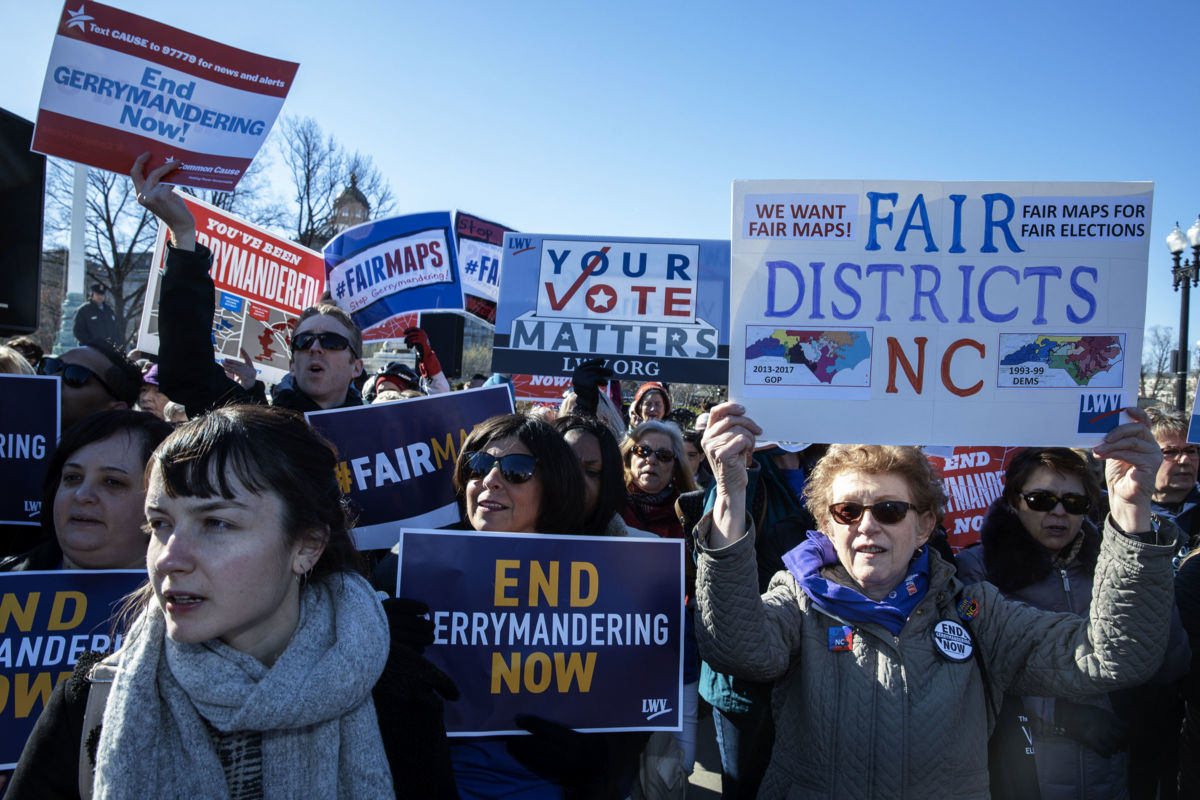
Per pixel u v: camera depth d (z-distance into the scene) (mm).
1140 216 2256
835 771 2004
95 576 2076
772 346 2291
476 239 6961
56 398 2902
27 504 2867
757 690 3039
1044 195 2279
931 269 2285
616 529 2867
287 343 5195
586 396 3736
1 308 3242
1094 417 2236
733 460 2064
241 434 1331
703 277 3895
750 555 2037
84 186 11594
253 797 1318
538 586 2262
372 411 3225
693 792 4434
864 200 2301
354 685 1349
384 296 5750
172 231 3000
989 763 2225
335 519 1468
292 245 5227
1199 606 3051
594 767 2135
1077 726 2520
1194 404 3584
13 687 1996
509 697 2203
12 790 1349
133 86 2838
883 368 2275
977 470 4664
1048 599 2748
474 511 2443
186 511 1297
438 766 1555
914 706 1974
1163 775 3510
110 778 1228
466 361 21797
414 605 1949
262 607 1317
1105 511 3391
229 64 2934
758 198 2307
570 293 3920
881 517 2068
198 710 1299
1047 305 2266
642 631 2301
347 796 1386
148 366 5781
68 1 2734
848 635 2070
